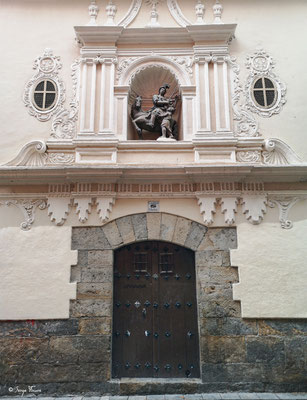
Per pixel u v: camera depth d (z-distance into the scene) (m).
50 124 6.64
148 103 7.41
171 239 6.07
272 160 6.42
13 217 6.18
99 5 7.30
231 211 6.09
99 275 5.91
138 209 6.19
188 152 6.47
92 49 6.91
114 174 6.02
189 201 6.23
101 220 6.10
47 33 7.12
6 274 5.91
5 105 6.75
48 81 6.88
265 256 5.95
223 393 5.43
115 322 5.93
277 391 5.45
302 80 6.87
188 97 6.73
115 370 5.75
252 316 5.70
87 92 6.73
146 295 6.05
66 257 5.97
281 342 5.64
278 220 6.13
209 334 5.67
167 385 5.49
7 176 6.12
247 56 6.97
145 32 6.90
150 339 5.89
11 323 5.75
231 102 6.71
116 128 6.59
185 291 6.05
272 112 6.68
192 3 7.31
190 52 6.96
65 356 5.60
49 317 5.73
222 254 5.98
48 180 6.18
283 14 7.22
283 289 5.82
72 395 5.44
